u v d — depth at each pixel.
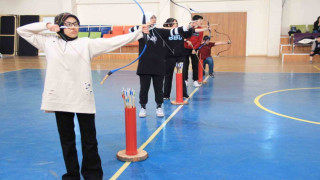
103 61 13.72
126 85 7.31
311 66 10.91
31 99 5.89
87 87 2.29
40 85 7.45
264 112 4.79
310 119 4.38
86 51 2.27
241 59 13.77
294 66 10.95
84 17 16.03
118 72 9.80
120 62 13.23
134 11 15.55
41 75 9.12
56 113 2.34
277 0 14.20
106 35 14.52
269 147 3.34
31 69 10.60
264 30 14.87
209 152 3.21
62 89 2.25
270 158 3.04
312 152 3.19
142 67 4.29
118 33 14.80
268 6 14.64
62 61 2.24
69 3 15.72
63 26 2.23
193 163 2.95
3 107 5.29
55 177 2.71
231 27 15.08
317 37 12.16
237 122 4.27
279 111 4.84
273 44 14.59
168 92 5.63
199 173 2.73
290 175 2.68
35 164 2.98
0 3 16.84
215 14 15.05
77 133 3.89
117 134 3.84
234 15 14.96
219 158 3.05
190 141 3.54
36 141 3.62
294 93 6.21
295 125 4.11
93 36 14.78
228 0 14.86
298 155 3.12
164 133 3.84
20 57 15.46
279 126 4.07
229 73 9.33
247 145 3.40
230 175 2.69
